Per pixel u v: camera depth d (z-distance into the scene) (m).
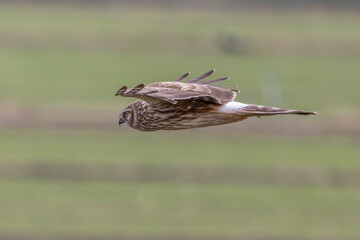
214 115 9.77
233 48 64.25
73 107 48.16
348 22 73.69
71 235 30.30
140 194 34.59
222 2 77.88
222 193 34.97
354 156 40.97
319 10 77.31
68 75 56.88
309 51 65.38
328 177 37.81
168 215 32.25
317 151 41.50
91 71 58.22
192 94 8.65
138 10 75.00
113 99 50.47
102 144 41.56
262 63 61.81
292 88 54.91
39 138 42.56
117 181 36.34
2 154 39.72
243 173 38.03
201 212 32.66
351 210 33.56
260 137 43.06
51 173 37.31
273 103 51.53
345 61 63.44
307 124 45.31
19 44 64.25
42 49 63.38
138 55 62.84
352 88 55.59
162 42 65.50
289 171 38.38
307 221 32.16
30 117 45.78
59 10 74.06
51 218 31.77
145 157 39.66
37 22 69.56
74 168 37.91
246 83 56.22
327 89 54.88
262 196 34.88
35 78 55.50
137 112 10.19
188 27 69.38
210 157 39.84
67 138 42.59
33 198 34.00
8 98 49.88
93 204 33.38
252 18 73.44
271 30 69.38
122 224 31.23
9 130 43.69
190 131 43.22
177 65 61.12
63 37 66.06
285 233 30.78
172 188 35.59
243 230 30.95
